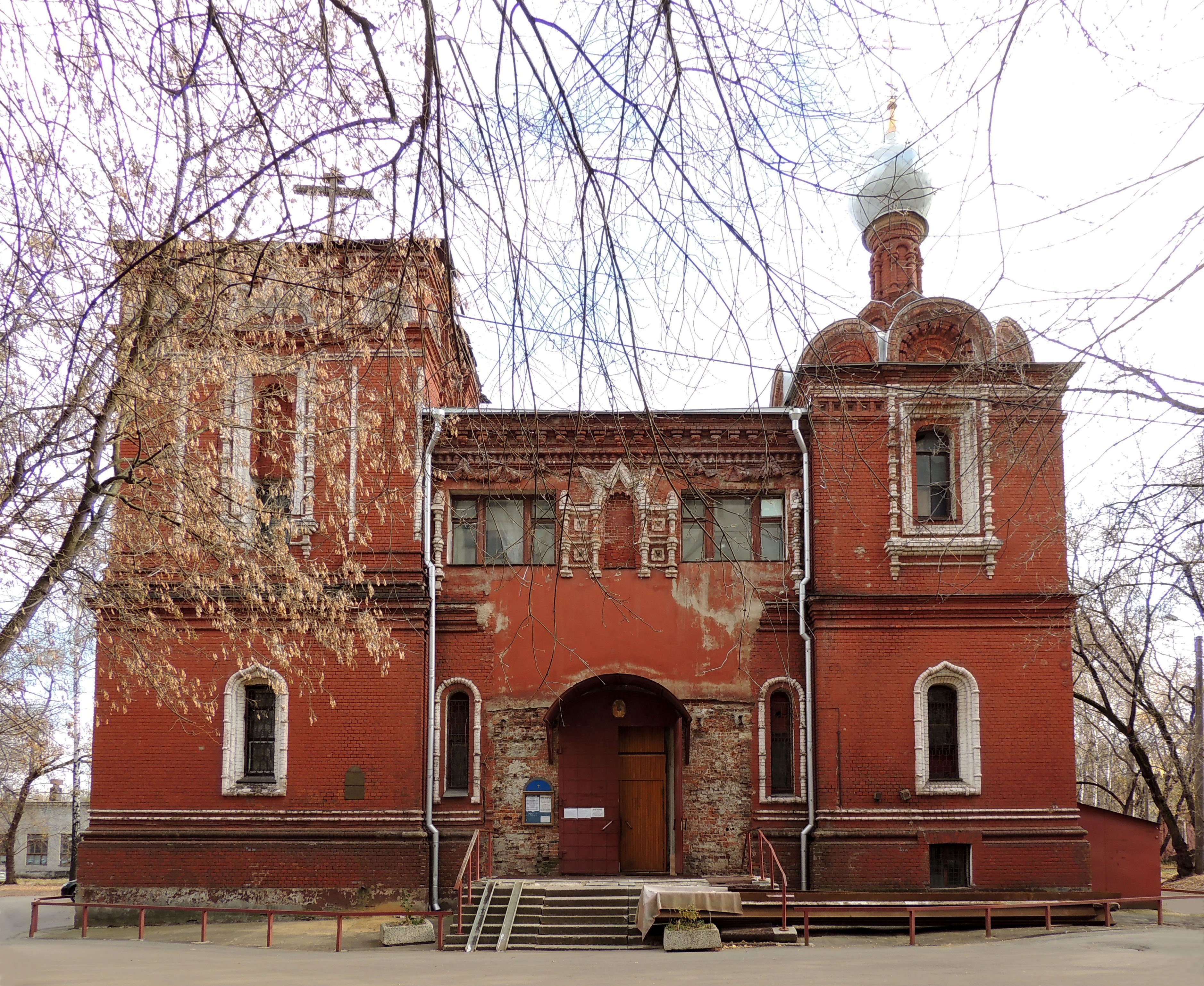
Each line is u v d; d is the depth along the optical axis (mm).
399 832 20250
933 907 17562
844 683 20859
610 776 21453
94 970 14461
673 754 21641
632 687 21422
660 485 22219
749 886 19453
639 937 17469
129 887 20297
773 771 21484
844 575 21250
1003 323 21391
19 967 14812
